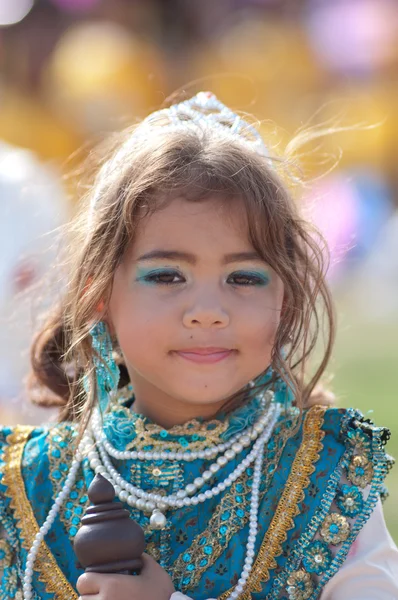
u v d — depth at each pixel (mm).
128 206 3441
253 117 4461
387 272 14984
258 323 3404
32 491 3627
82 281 3641
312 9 16391
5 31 16625
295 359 3975
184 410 3570
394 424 8508
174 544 3438
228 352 3398
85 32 15242
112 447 3598
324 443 3525
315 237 4062
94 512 3193
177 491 3488
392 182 15242
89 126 14047
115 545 3156
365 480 3439
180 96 5281
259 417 3617
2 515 3598
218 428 3547
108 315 3627
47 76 15812
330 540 3371
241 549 3385
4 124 14250
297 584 3334
